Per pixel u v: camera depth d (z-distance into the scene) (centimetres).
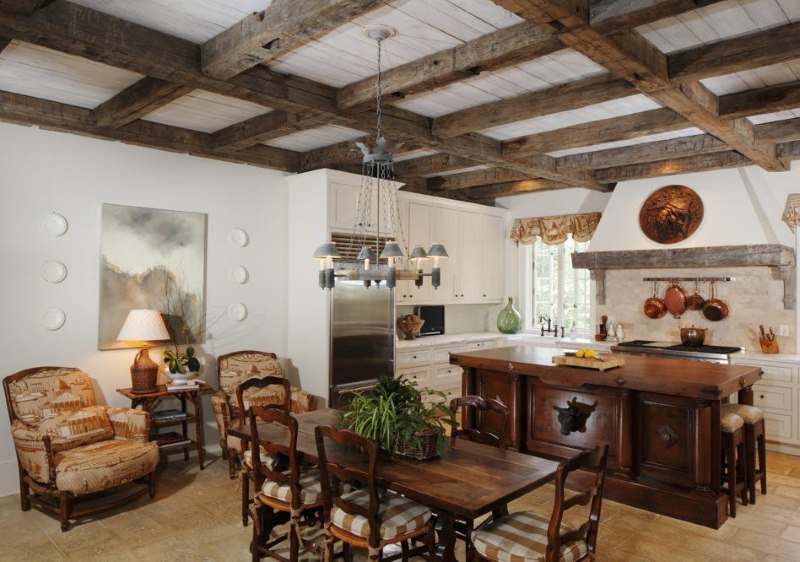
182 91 364
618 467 419
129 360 488
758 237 559
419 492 248
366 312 575
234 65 308
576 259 670
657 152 523
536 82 376
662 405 402
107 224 475
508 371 465
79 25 277
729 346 594
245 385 375
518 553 245
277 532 369
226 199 550
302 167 588
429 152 589
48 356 446
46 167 446
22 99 414
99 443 414
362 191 580
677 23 289
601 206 704
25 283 436
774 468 492
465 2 269
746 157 543
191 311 525
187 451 504
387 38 308
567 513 396
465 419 507
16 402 409
